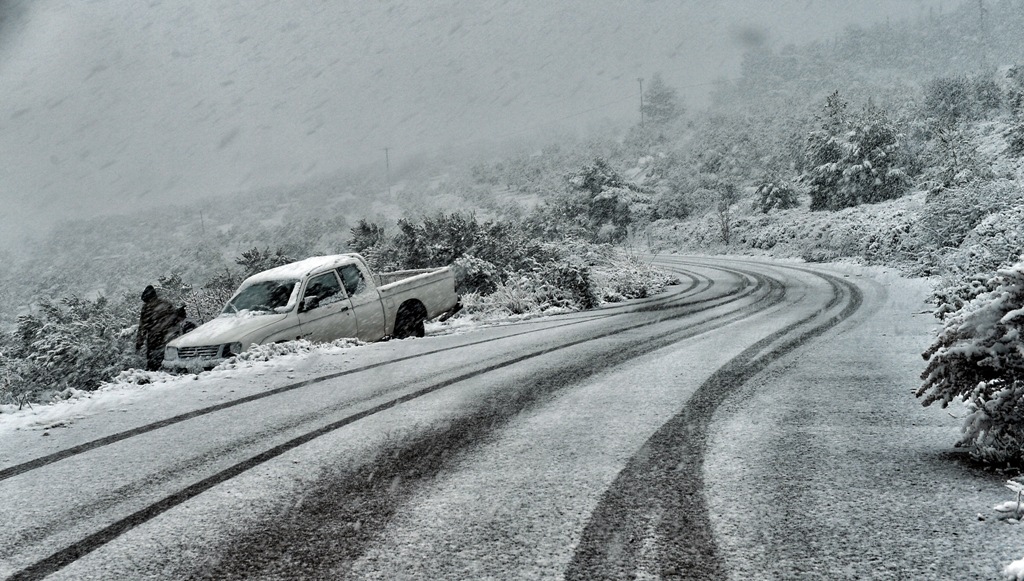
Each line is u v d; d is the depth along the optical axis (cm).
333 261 835
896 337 637
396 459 285
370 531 201
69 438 363
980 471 228
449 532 196
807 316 925
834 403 359
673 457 268
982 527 178
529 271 1568
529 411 371
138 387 526
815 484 225
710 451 274
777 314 977
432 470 266
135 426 385
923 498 204
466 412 376
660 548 178
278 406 422
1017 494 200
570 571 165
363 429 346
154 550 196
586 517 204
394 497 233
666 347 627
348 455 296
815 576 156
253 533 205
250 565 180
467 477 253
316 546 191
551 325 937
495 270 1482
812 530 184
